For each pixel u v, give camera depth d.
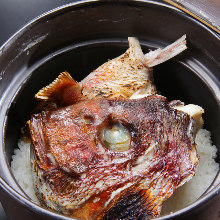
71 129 0.30
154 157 0.29
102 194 0.28
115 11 0.39
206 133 0.38
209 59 0.37
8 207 0.29
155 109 0.31
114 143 0.31
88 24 0.39
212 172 0.36
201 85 0.37
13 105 0.35
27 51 0.37
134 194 0.28
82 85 0.35
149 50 0.40
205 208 0.26
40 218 0.26
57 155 0.29
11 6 0.53
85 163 0.29
